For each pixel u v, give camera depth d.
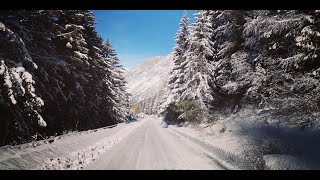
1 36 12.41
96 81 31.08
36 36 18.62
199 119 27.62
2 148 8.24
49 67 19.92
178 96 35.34
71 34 21.84
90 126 29.42
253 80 16.09
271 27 12.80
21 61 13.31
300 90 12.14
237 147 12.20
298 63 12.27
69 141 13.15
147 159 10.66
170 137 20.89
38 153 9.28
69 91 22.88
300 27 11.62
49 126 20.42
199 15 28.45
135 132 26.22
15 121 13.42
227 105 26.19
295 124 11.09
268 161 8.30
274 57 15.23
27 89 12.51
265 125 13.28
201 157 11.27
